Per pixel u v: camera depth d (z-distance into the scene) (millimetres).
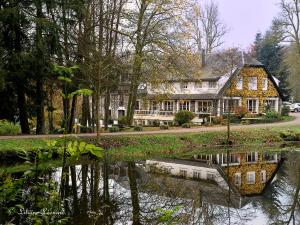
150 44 28234
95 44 22016
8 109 25359
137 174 17500
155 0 27906
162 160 22328
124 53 25688
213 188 15180
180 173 18359
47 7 22984
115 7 26516
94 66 20078
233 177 18000
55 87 24781
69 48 22531
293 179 17625
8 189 3701
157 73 28125
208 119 42156
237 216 11180
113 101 46188
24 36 22906
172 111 49562
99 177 16141
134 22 26938
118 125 34500
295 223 10672
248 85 48375
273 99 50906
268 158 24156
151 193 13609
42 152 3695
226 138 29547
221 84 45469
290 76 53844
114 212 10719
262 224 10508
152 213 10750
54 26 22109
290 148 28594
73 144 3568
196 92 47781
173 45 28078
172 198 13023
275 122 41656
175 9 28141
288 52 55750
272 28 49938
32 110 26234
